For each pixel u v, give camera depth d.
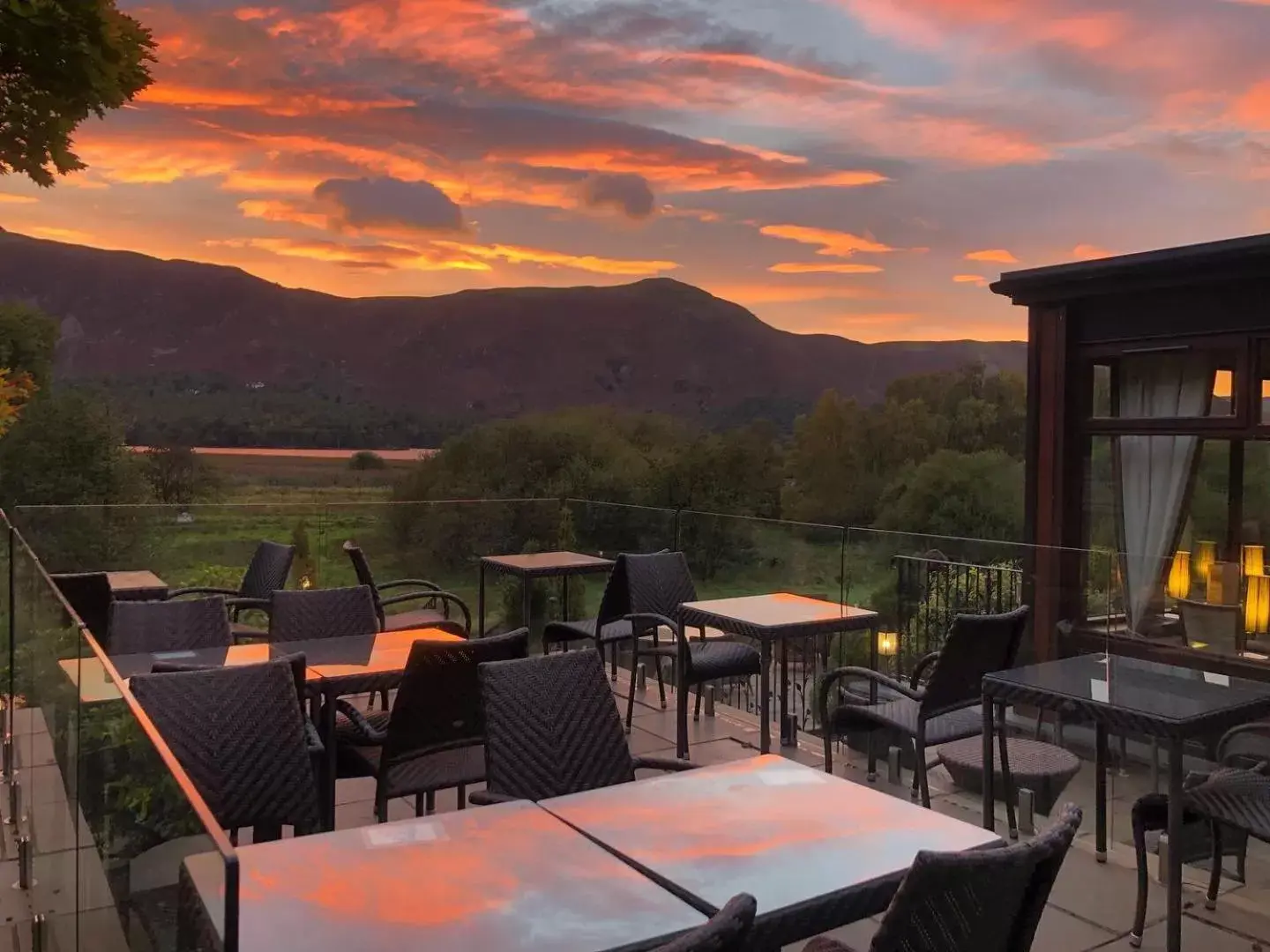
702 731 5.19
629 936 1.48
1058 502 5.81
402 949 1.43
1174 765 2.83
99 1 2.29
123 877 1.58
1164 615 4.25
